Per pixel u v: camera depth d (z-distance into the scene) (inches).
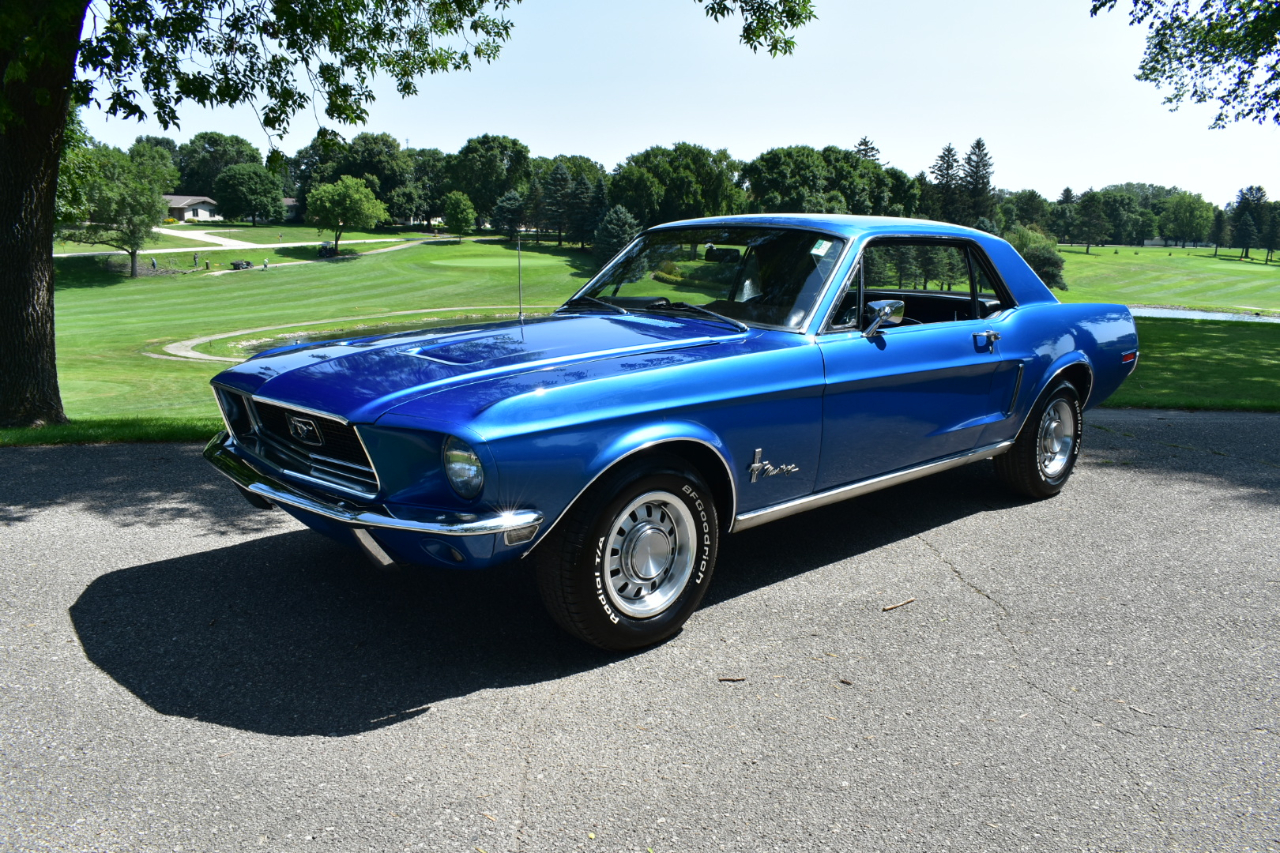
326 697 107.6
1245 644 126.4
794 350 133.6
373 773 91.1
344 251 4372.5
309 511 109.3
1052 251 4859.7
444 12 467.5
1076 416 199.8
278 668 115.0
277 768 91.7
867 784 90.7
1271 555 164.7
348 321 2149.4
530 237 5718.5
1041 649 124.0
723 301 149.9
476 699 107.8
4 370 318.0
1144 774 93.7
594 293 167.9
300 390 116.6
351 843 79.4
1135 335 215.6
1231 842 82.4
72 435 259.9
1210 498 204.1
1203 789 91.0
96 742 96.0
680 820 84.0
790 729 101.6
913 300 180.9
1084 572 154.6
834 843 80.7
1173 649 124.5
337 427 111.7
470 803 86.1
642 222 4618.6
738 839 81.0
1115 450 259.1
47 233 323.9
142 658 117.0
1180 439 278.2
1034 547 167.6
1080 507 195.3
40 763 91.7
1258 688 113.5
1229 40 806.5
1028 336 179.3
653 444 114.2
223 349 1635.1
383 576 148.6
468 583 146.7
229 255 4028.1
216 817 82.8
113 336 1844.2
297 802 85.6
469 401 104.3
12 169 309.0
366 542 106.9
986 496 203.9
